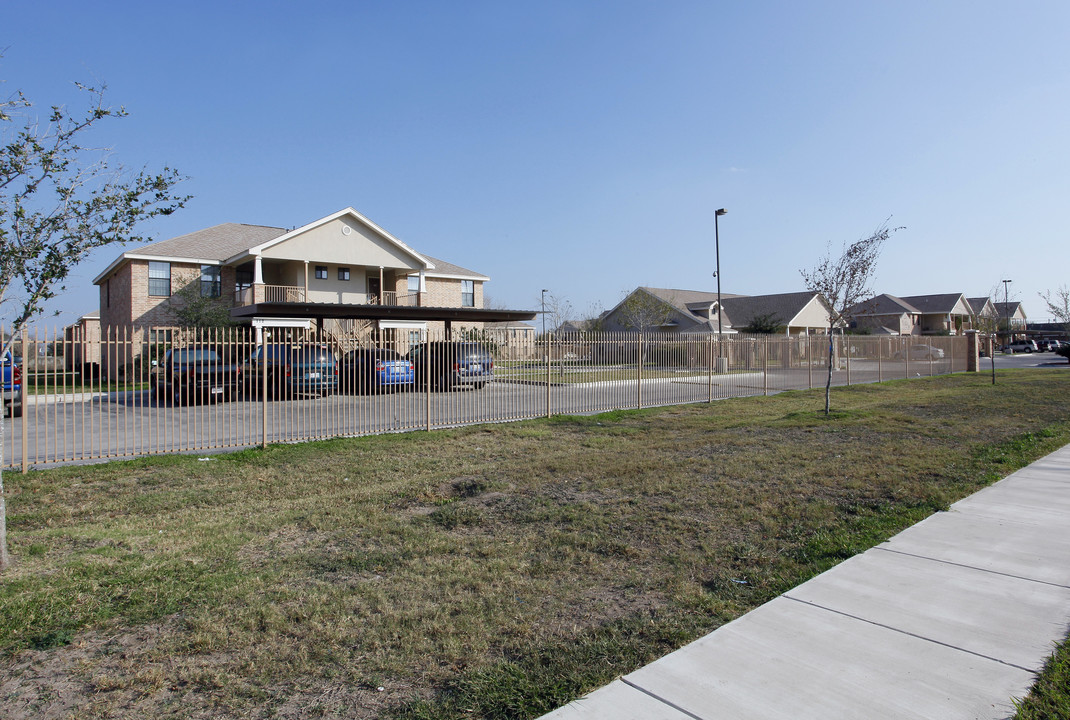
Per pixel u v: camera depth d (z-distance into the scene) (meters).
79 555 5.54
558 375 17.98
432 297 37.66
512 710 3.14
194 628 4.08
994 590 4.46
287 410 14.85
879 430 11.72
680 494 7.32
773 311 50.50
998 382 23.23
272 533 6.18
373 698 3.29
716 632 3.92
